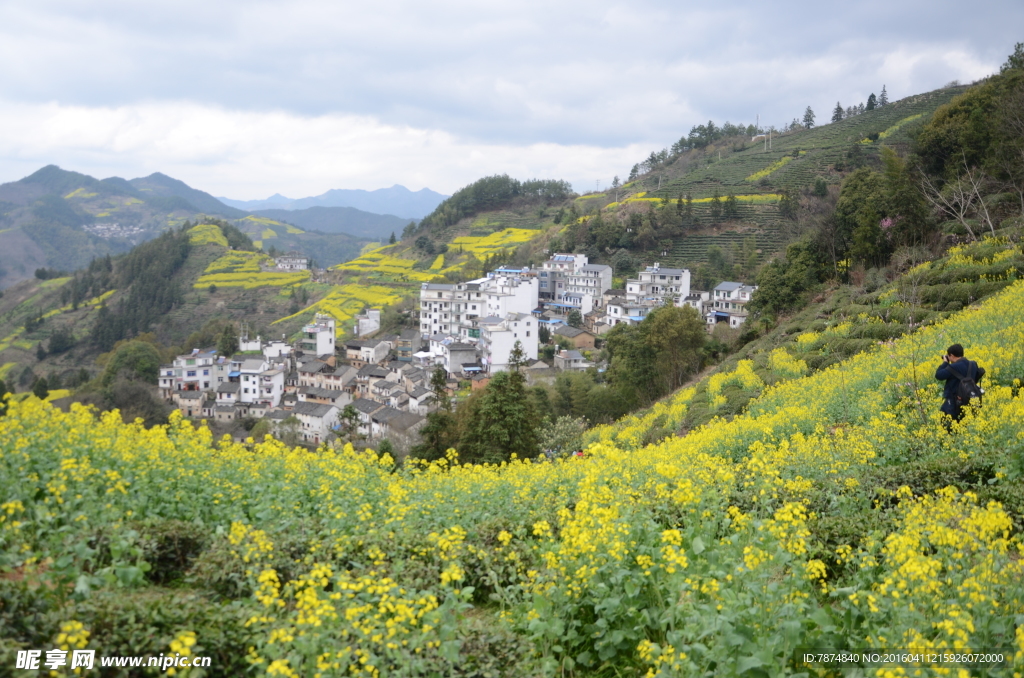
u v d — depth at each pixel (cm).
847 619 589
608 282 9575
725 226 9912
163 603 549
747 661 505
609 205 12456
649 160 16612
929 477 995
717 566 657
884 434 1268
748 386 2680
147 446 1081
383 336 10112
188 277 14200
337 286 13450
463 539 862
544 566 745
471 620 621
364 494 1056
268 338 10731
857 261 4122
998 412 1157
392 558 766
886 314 2822
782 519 659
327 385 8469
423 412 6825
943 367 1277
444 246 14788
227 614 548
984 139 4225
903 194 3878
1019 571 578
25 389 9125
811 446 1263
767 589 567
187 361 8175
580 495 912
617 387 4697
